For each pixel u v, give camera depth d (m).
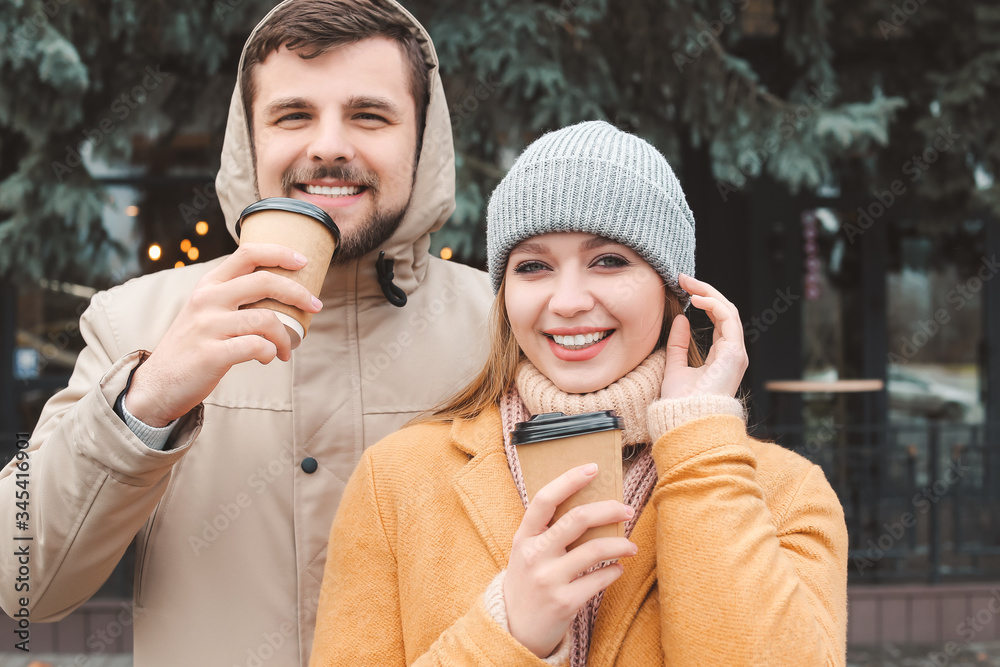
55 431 1.15
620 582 1.03
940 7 4.39
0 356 5.45
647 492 1.09
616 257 1.09
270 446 1.40
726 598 0.89
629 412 1.09
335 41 1.26
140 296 1.47
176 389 1.05
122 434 1.06
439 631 1.02
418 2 3.64
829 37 4.73
